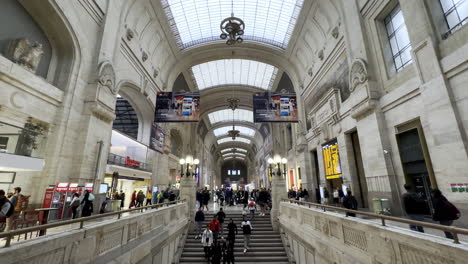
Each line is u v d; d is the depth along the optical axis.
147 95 13.93
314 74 14.50
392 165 7.54
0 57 5.53
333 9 11.55
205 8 15.21
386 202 7.27
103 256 4.02
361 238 4.24
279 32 16.75
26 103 6.32
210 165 44.25
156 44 14.86
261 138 37.97
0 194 4.35
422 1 6.27
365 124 8.70
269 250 10.49
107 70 9.09
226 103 26.39
